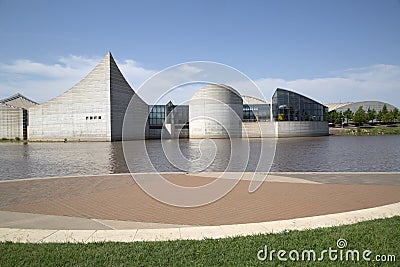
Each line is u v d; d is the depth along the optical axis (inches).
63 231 253.4
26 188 449.1
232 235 238.7
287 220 275.4
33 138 2146.9
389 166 665.0
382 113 3592.5
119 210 325.7
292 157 863.7
